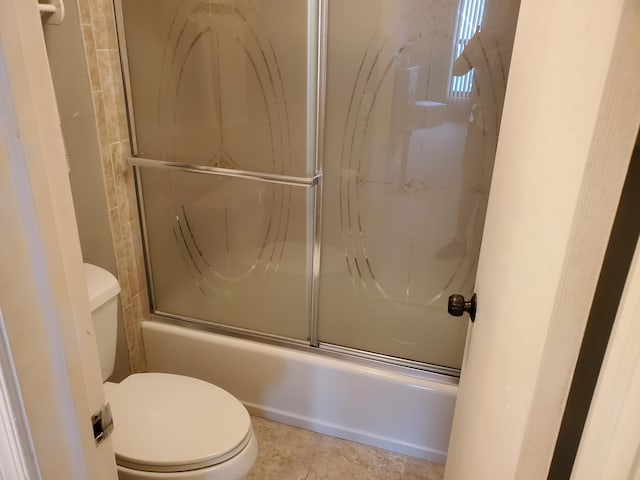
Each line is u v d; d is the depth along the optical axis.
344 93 1.50
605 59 0.39
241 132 1.65
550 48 0.57
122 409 1.39
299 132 1.58
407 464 1.73
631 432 0.37
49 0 1.21
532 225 0.58
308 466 1.72
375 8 1.39
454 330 1.66
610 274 0.44
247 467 1.32
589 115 0.42
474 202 1.50
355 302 1.74
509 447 0.60
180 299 1.98
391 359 1.74
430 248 1.59
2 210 0.47
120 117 1.72
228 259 1.85
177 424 1.35
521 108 0.71
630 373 0.37
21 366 0.52
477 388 0.88
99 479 0.66
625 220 0.42
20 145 0.47
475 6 1.32
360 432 1.81
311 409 1.85
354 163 1.57
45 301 0.53
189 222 1.84
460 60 1.38
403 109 1.47
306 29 1.46
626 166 0.39
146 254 1.94
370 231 1.63
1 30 0.44
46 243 0.51
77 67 1.52
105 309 1.46
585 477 0.42
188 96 1.66
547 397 0.49
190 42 1.59
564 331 0.46
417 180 1.53
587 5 0.45
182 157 1.75
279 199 1.69
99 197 1.68
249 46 1.54
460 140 1.45
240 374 1.90
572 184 0.45
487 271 0.88
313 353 1.80
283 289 1.81
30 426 0.54
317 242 1.69
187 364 1.97
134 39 1.64
